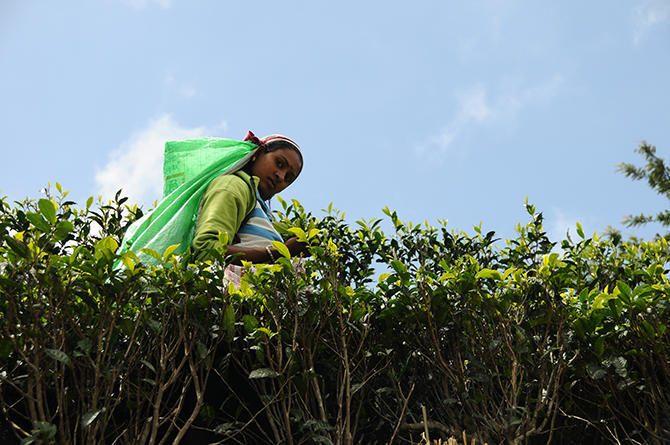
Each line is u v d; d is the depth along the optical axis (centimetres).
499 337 275
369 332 284
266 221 368
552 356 273
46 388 235
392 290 276
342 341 260
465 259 341
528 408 264
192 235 337
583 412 286
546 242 323
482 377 261
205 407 256
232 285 246
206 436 263
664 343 267
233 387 275
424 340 280
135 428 232
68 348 229
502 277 271
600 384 282
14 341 210
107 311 230
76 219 348
